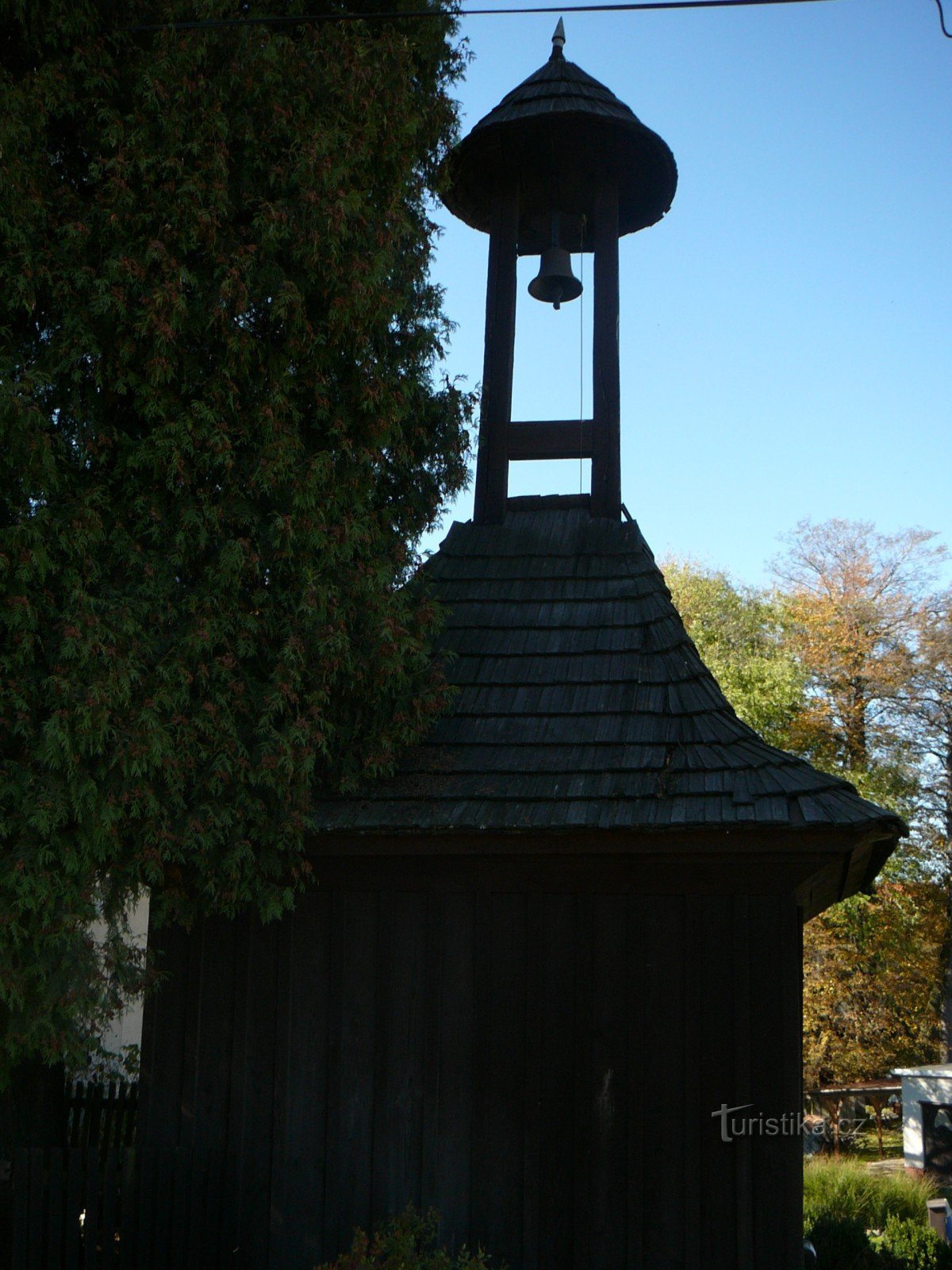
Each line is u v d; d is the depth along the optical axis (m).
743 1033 7.47
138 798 6.76
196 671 7.05
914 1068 26.11
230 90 7.54
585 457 10.16
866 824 7.16
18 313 7.14
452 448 9.05
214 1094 7.93
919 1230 11.88
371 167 8.07
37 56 7.43
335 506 7.55
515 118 10.36
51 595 6.68
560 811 7.66
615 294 10.48
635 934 7.73
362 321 7.59
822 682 29.20
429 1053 7.77
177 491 7.07
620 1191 7.39
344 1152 7.72
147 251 7.07
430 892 8.01
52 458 6.66
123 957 7.10
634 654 8.84
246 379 7.43
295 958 8.05
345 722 8.02
